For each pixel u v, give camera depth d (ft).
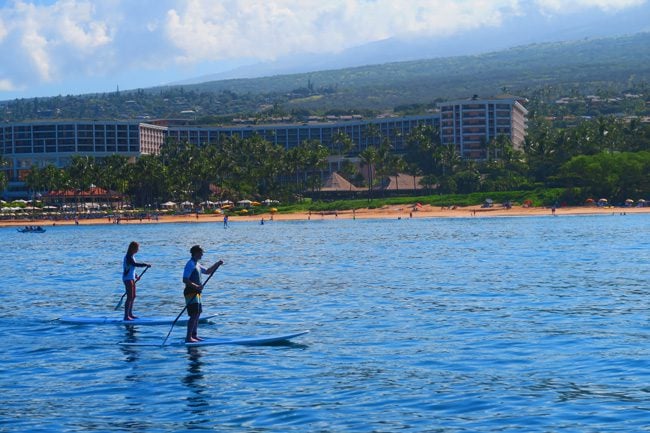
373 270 224.33
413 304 148.46
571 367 93.35
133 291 134.10
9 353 109.19
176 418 77.36
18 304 160.86
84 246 411.95
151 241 450.71
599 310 135.44
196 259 113.09
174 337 118.83
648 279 182.70
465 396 82.33
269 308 147.84
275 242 404.16
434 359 99.30
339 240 407.64
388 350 105.40
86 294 177.27
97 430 74.18
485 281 186.09
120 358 104.83
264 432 72.49
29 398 85.61
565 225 528.63
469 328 120.16
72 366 100.53
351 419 75.66
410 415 76.54
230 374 94.58
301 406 80.33
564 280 183.93
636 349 101.81
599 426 71.82
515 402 79.77
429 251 303.48
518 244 333.62
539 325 121.49
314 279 201.05
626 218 636.07
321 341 112.88
